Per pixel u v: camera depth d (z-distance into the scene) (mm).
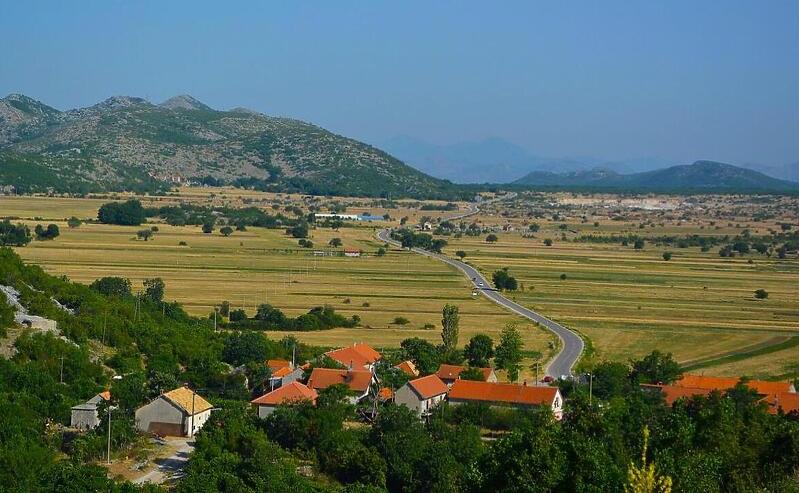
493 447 94938
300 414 127438
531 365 186125
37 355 149625
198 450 120812
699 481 80500
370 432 123938
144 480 114000
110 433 124750
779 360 197875
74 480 103750
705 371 185500
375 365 167250
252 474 109750
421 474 114250
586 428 101938
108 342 168250
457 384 149750
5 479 104188
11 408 126562
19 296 169750
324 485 112125
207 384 155500
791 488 78562
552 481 82875
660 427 104000
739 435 96875
